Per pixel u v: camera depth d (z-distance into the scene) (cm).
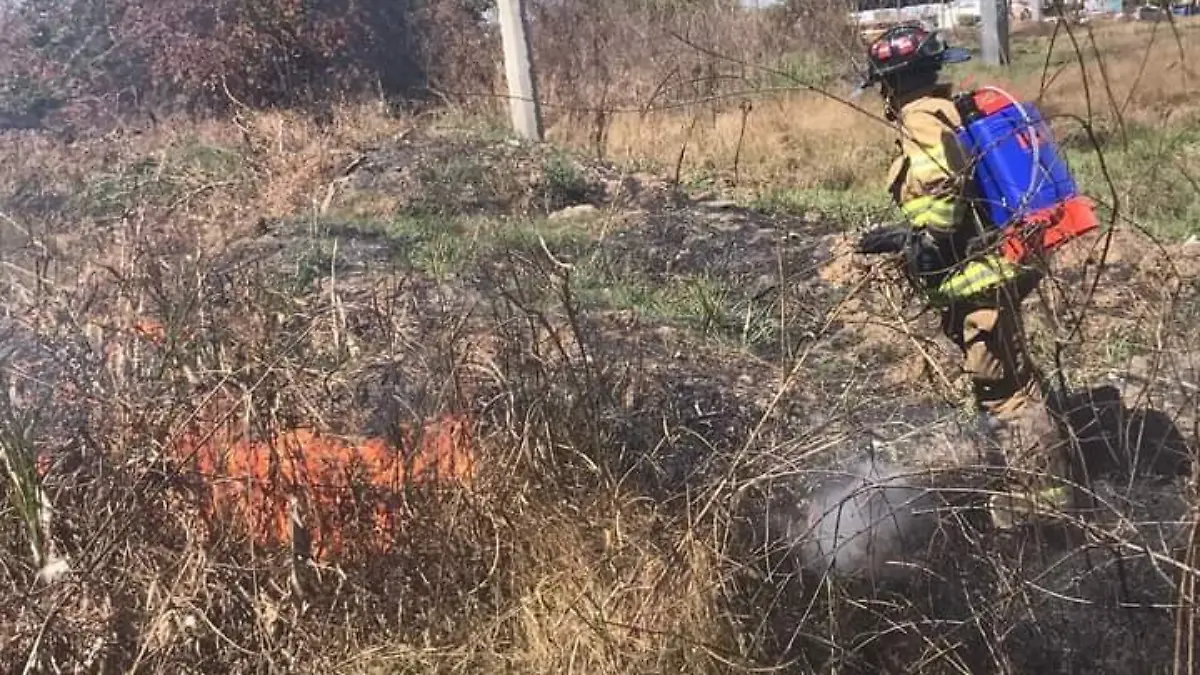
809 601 334
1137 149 856
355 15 1410
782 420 378
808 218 857
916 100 405
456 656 320
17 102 1439
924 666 319
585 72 1212
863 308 515
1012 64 1429
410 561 340
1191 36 1020
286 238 687
